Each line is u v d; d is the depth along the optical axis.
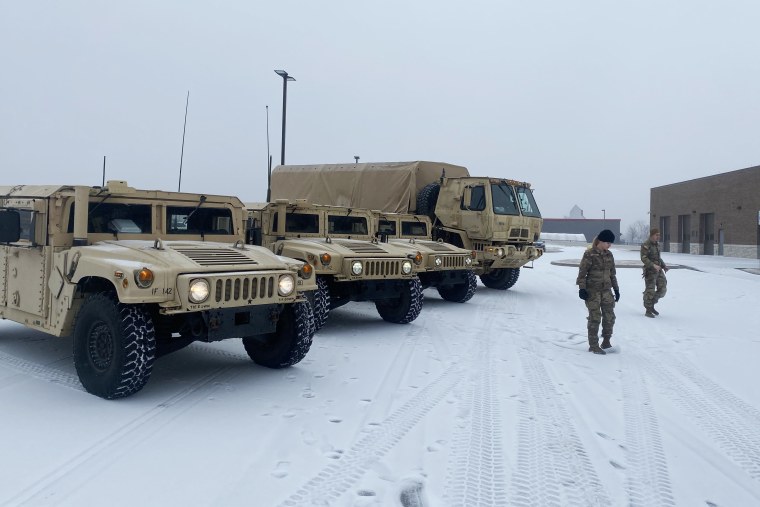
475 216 12.84
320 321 8.18
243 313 5.44
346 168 14.02
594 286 7.56
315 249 8.41
